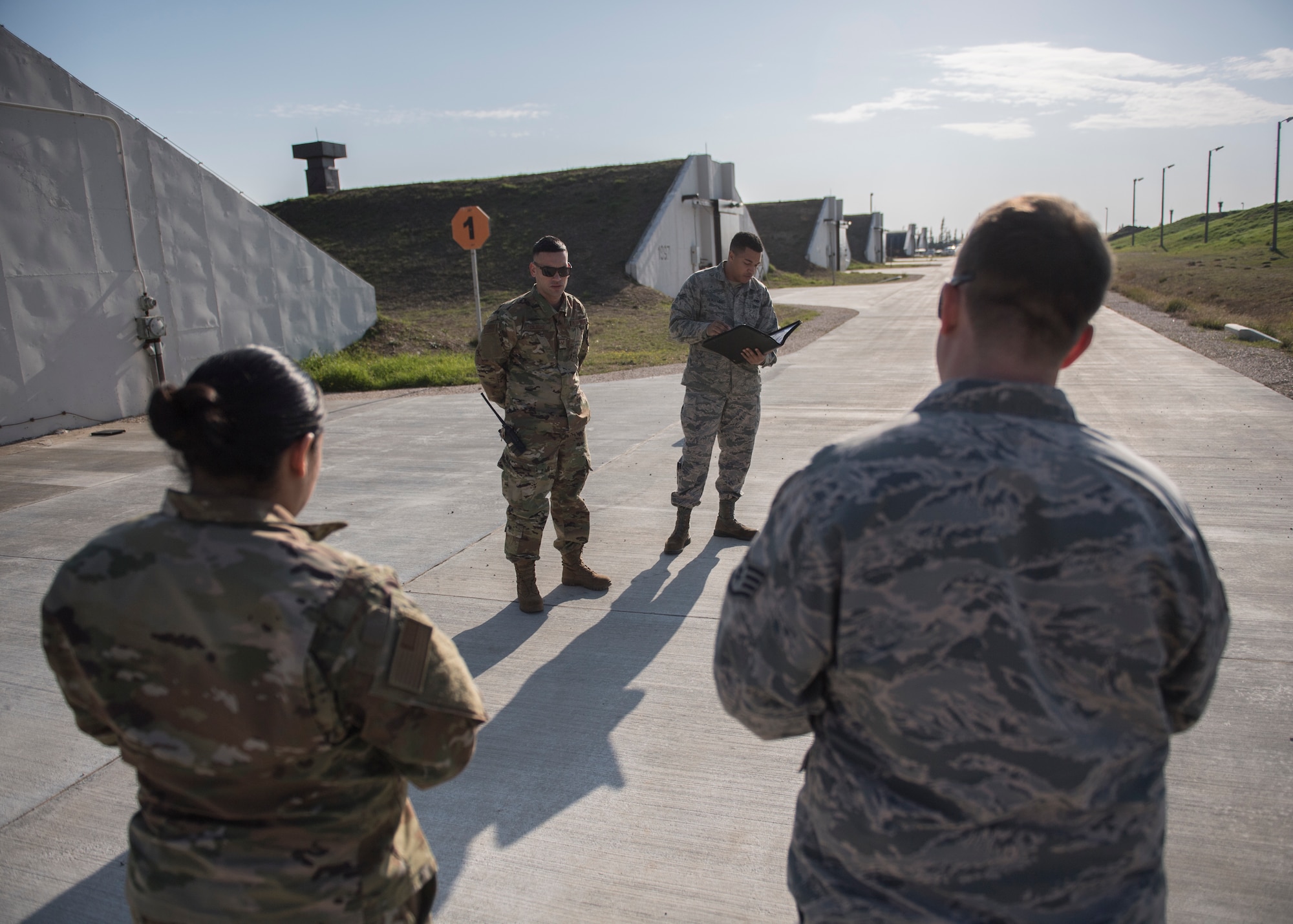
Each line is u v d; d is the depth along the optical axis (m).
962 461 0.97
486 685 3.37
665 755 2.87
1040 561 0.95
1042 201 1.09
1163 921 1.06
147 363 10.42
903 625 0.96
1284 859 2.27
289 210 35.41
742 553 4.80
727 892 2.24
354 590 1.12
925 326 18.30
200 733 1.08
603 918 2.17
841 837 1.05
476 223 13.09
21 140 8.85
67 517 5.82
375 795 1.20
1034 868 0.98
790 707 1.06
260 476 1.16
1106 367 10.88
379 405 10.41
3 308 8.73
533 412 3.90
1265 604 3.81
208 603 1.08
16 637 3.92
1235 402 8.30
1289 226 64.12
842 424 8.00
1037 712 0.94
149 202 10.44
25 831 2.57
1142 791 1.01
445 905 2.22
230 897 1.10
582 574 4.32
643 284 27.97
